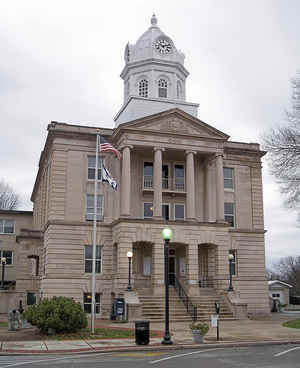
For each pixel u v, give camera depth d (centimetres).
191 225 4144
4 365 1608
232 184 4816
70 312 2569
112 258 4225
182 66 5181
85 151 4378
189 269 4059
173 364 1616
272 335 2572
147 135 4234
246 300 4538
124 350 2028
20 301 4425
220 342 2241
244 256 4638
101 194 4362
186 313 3675
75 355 1906
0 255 6359
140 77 5103
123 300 3638
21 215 6581
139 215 4412
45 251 4397
